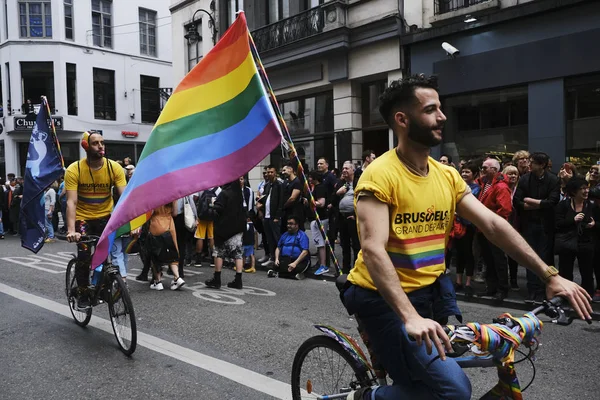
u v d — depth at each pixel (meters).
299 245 7.99
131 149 26.88
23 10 24.17
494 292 6.27
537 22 9.37
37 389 3.60
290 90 14.27
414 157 2.08
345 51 12.52
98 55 25.39
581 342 4.53
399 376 2.09
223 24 16.47
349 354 2.46
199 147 3.47
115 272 4.49
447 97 10.99
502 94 10.15
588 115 8.97
